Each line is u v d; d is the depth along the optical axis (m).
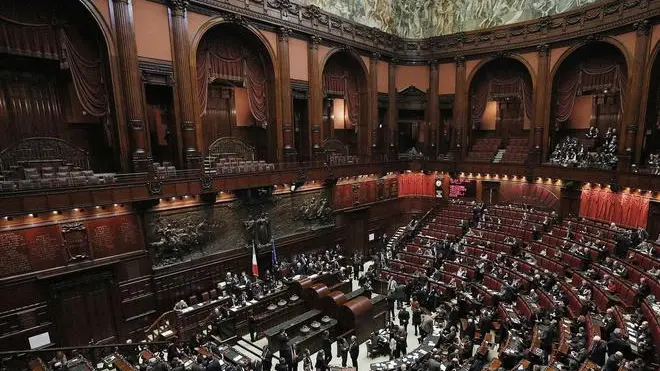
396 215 29.78
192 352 15.16
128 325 15.66
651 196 18.33
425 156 30.12
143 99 16.41
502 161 26.88
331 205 24.33
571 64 24.31
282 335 13.27
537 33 24.31
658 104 20.19
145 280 16.12
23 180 12.99
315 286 17.48
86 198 13.96
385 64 28.47
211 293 17.73
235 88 23.20
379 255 22.73
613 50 22.17
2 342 12.84
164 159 19.89
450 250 20.59
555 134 25.73
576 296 13.72
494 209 25.27
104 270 15.03
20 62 15.40
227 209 18.81
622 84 21.62
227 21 18.84
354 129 30.89
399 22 28.98
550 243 19.56
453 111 28.73
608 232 18.64
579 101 26.36
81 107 17.14
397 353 13.71
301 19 21.95
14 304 13.15
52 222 13.77
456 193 28.95
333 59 25.80
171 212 16.83
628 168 20.22
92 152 17.56
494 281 16.72
